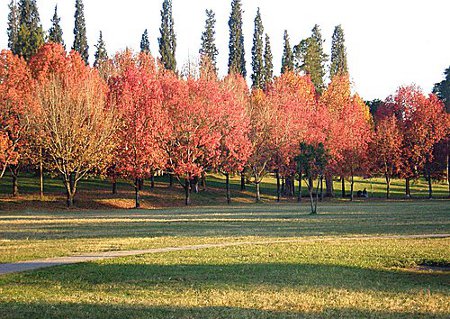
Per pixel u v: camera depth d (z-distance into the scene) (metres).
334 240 28.02
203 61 78.31
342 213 47.94
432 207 55.97
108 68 82.75
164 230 32.81
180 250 24.19
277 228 34.19
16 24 94.00
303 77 86.19
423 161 77.06
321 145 49.78
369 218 41.72
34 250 23.80
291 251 24.11
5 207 55.25
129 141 60.06
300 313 13.76
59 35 96.69
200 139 63.44
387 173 78.56
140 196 67.19
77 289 16.31
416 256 23.12
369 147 77.81
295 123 72.62
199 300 15.00
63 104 57.19
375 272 19.95
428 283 18.17
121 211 53.59
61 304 14.30
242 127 66.81
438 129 77.88
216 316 13.27
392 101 88.38
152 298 15.19
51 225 36.38
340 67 101.19
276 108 72.81
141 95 61.94
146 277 18.20
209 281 17.64
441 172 79.94
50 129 56.78
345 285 17.38
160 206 63.09
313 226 35.47
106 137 58.94
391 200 74.56
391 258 22.69
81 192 66.50
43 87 57.84
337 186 98.88
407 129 80.38
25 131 58.97
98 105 58.66
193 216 45.25
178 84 65.06
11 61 62.81
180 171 62.50
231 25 97.94
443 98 97.44
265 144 71.50
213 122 64.50
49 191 65.88
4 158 57.53
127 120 60.81
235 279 17.98
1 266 19.84
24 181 71.19
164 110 62.75
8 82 61.91
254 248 24.91
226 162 67.56
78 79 61.62
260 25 96.62
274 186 89.50
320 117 74.50
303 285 17.19
